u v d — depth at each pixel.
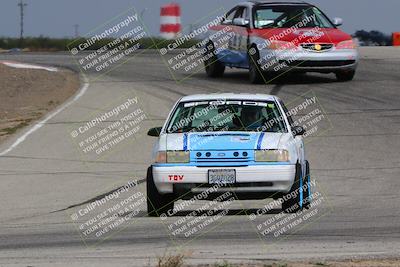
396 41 123.19
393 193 38.09
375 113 57.69
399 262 23.89
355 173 43.25
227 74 78.25
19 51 128.50
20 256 26.25
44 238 29.77
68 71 87.06
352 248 26.36
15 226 32.72
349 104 60.53
